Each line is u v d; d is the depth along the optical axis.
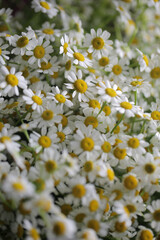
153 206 0.26
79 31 0.33
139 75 0.32
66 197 0.24
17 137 0.25
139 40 0.36
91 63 0.30
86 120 0.28
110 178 0.25
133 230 0.26
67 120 0.28
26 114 0.27
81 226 0.24
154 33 0.37
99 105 0.29
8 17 0.33
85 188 0.24
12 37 0.29
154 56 0.32
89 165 0.25
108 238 0.25
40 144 0.26
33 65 0.29
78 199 0.24
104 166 0.25
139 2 0.36
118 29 0.35
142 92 0.33
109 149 0.26
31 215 0.23
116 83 0.31
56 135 0.26
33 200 0.21
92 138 0.26
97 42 0.31
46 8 0.33
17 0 0.35
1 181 0.24
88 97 0.29
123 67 0.32
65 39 0.30
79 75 0.29
